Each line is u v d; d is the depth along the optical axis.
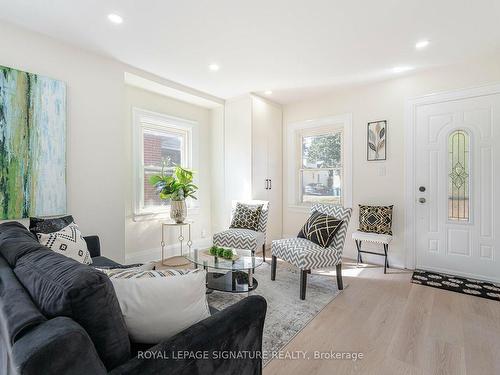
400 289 2.66
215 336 0.94
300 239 2.88
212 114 4.42
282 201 4.50
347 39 2.45
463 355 1.66
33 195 2.26
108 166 2.76
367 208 3.42
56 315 0.70
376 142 3.52
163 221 3.74
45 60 2.34
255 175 4.01
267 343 1.79
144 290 0.95
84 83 2.59
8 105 2.13
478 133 2.87
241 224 3.52
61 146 2.41
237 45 2.55
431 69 3.10
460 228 2.98
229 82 3.51
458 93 2.96
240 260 2.45
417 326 1.99
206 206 4.41
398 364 1.59
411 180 3.25
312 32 2.33
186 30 2.29
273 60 2.87
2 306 0.74
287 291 2.62
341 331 1.93
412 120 3.24
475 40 2.46
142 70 3.11
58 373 0.57
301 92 3.90
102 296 0.74
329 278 2.98
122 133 2.88
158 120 3.69
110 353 0.76
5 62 2.14
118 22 2.17
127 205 3.37
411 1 1.93
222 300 2.43
